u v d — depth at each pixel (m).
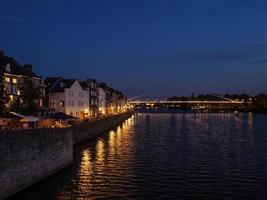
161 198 36.47
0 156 32.72
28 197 35.94
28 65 99.06
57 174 46.09
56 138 46.25
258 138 93.94
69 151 51.50
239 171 48.78
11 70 87.00
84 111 124.56
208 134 106.62
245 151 68.44
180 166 52.41
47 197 36.25
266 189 39.56
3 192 33.31
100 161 56.19
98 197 36.66
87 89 127.12
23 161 37.19
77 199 35.91
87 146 74.69
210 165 53.22
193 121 185.50
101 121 106.25
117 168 50.56
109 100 186.75
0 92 64.69
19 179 36.41
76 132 76.62
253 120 194.50
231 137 97.06
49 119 71.94
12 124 60.16
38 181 40.91
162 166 52.34
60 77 121.94
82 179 43.56
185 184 41.69
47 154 43.41
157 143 81.62
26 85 79.12
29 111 76.69
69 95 115.56
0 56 89.62
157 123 165.00
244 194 37.78
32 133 39.19
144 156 61.53
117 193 38.03
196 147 74.62
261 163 54.91
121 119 171.75
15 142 35.50
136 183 42.09
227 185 41.25
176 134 106.38
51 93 114.38
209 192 38.50
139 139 90.12
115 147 73.44
